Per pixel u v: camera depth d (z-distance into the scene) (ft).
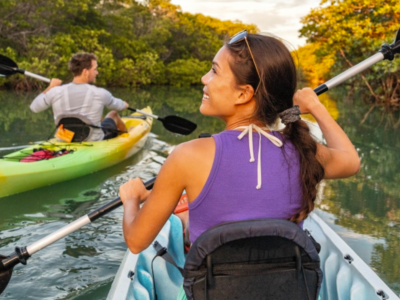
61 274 7.28
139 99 43.83
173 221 6.89
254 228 3.21
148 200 3.54
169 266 6.09
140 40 76.64
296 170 3.47
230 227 3.23
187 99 46.32
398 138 22.29
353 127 26.04
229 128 3.74
